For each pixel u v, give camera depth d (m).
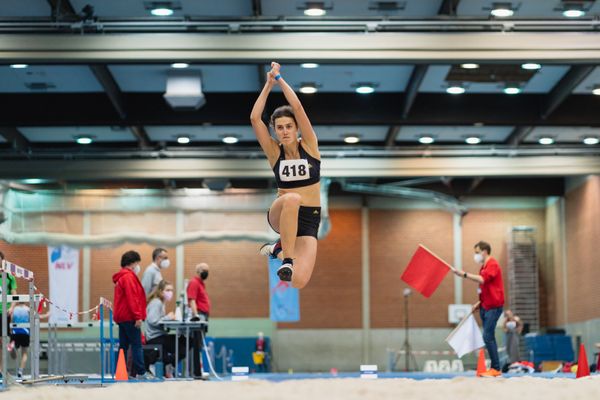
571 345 28.45
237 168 25.27
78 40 16.33
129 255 14.73
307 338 32.66
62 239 25.95
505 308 32.72
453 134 25.84
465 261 33.09
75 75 20.39
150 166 25.33
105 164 25.31
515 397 7.08
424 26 16.38
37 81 20.81
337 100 22.02
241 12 17.34
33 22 16.14
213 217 26.62
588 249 28.95
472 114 22.11
